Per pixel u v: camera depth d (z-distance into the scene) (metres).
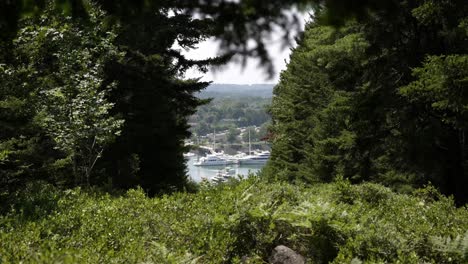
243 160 164.12
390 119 15.71
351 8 1.54
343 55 15.91
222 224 6.01
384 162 18.48
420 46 15.16
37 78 12.46
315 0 1.70
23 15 1.98
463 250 5.05
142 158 19.03
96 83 13.84
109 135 13.86
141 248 4.96
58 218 6.19
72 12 2.16
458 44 13.92
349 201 8.61
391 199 8.76
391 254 5.24
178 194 8.85
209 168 151.50
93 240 5.29
